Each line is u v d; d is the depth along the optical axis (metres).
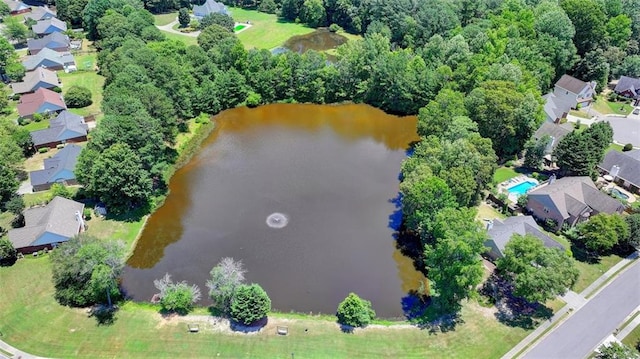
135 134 86.12
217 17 173.88
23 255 74.69
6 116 114.75
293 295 69.88
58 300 67.00
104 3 159.12
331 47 169.00
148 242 80.25
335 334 62.72
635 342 61.56
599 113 120.06
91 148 87.12
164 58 116.00
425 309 67.69
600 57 126.94
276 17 198.25
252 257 77.00
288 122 120.06
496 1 161.50
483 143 85.25
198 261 76.12
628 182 91.50
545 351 60.38
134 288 70.81
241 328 63.38
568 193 82.81
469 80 114.69
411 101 122.56
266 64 127.62
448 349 60.78
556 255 64.62
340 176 98.25
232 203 89.69
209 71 123.94
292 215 86.56
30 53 147.00
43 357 59.09
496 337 62.41
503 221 79.62
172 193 92.56
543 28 128.62
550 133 102.38
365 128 118.25
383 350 60.44
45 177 89.88
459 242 60.50
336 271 74.50
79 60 147.38
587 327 63.66
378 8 168.38
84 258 64.25
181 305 64.88
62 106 115.88
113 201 84.06
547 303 67.56
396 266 75.69
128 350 60.03
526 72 110.00
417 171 79.38
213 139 111.62
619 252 76.94
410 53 131.50
